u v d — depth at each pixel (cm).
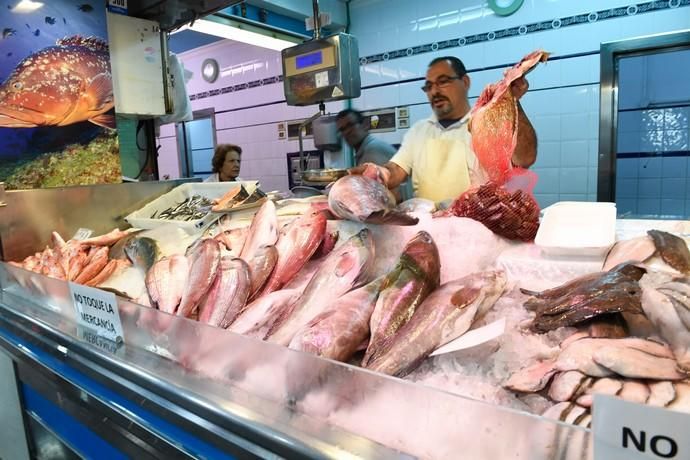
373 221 110
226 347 93
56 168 205
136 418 104
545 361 73
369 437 71
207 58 511
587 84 308
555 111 323
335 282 105
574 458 53
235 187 183
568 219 111
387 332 88
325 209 138
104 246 172
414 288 92
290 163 464
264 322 106
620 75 319
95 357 116
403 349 81
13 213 175
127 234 178
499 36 336
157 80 238
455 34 355
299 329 94
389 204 121
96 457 126
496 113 112
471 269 107
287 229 130
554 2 311
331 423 76
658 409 48
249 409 83
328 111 432
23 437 163
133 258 158
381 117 408
